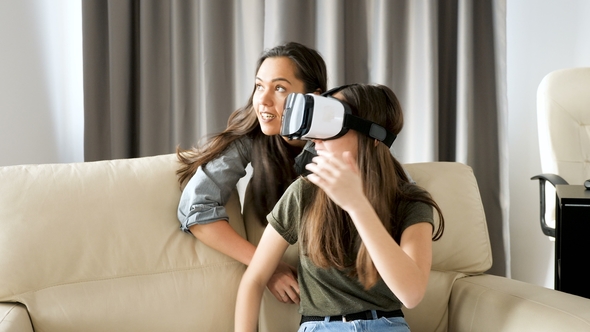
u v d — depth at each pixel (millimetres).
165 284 1452
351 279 1311
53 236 1421
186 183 1542
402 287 1116
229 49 2428
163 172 1552
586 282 1527
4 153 2377
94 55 2385
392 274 1112
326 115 1197
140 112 2404
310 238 1286
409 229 1263
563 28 2539
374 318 1292
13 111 2387
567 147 2168
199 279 1474
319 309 1326
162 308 1434
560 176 2115
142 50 2363
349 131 1237
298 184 1347
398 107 1296
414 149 2418
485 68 2422
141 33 2357
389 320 1297
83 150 2547
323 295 1325
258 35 2400
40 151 2461
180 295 1451
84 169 1516
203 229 1471
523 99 2625
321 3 2373
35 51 2428
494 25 2346
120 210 1476
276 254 1369
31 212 1428
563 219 1532
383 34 2357
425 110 2369
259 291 1375
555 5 2547
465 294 1515
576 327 1230
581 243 1521
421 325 1540
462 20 2342
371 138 1251
